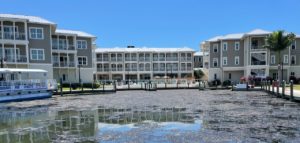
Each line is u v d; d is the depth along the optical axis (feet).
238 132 36.99
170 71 248.73
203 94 112.06
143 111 60.64
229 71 175.94
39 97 98.68
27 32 128.47
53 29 142.41
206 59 246.27
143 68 246.06
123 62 242.37
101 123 46.52
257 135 35.01
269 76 154.51
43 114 58.85
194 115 52.95
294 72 163.22
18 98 91.50
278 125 41.45
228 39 172.04
